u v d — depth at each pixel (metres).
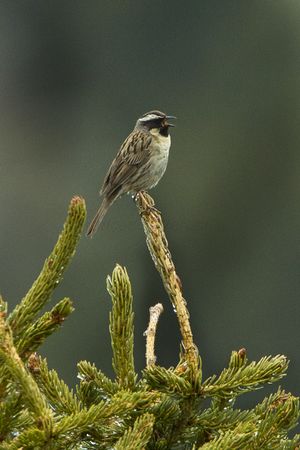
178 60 31.72
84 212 3.75
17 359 3.50
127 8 33.22
